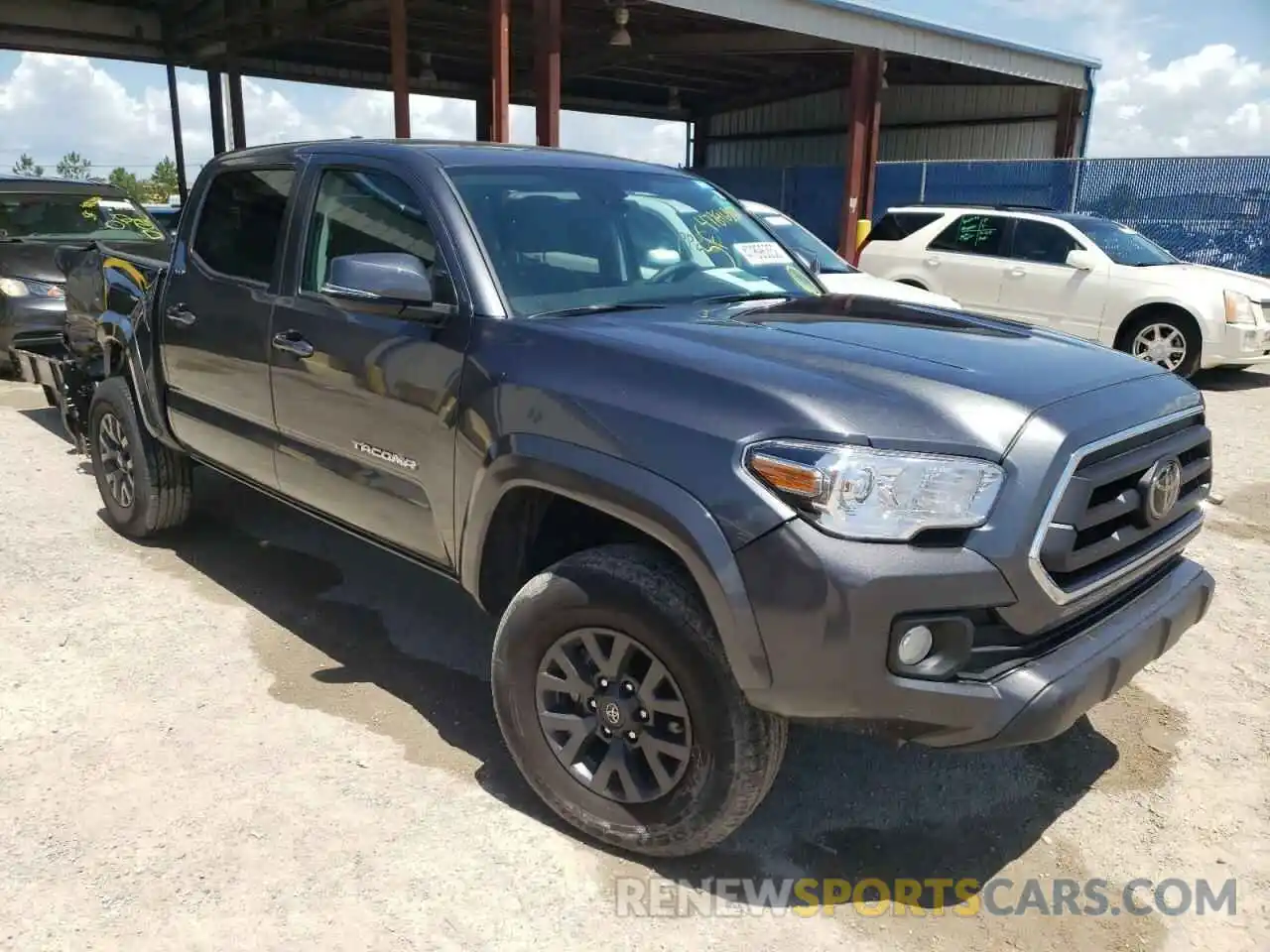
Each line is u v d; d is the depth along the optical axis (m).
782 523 2.27
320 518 3.84
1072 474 2.35
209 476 6.25
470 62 22.58
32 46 19.14
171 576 4.70
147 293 4.65
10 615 4.21
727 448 2.37
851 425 2.31
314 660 3.91
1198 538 5.65
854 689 2.28
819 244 9.72
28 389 8.75
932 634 2.29
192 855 2.74
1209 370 11.91
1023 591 2.30
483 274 3.08
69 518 5.46
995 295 11.64
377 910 2.56
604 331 2.84
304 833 2.85
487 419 2.87
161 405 4.59
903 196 19.14
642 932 2.53
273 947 2.43
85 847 2.76
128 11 19.80
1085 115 21.02
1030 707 2.30
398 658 3.96
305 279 3.67
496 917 2.56
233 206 4.18
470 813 2.97
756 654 2.33
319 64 22.92
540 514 3.00
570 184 3.63
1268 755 3.43
